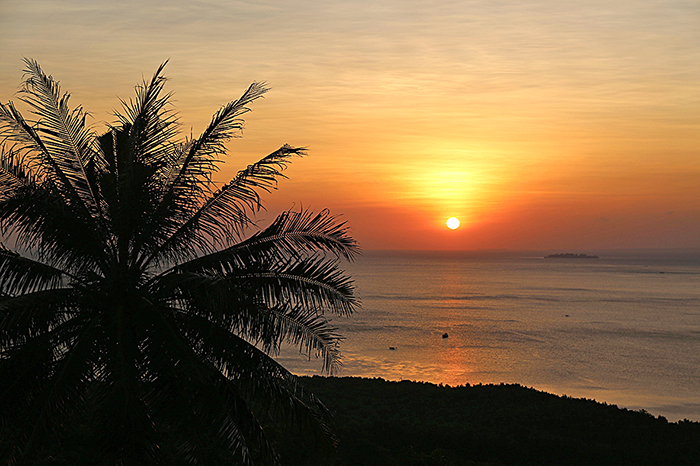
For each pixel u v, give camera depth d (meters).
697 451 29.38
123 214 10.07
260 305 10.55
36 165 10.11
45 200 9.61
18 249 9.95
